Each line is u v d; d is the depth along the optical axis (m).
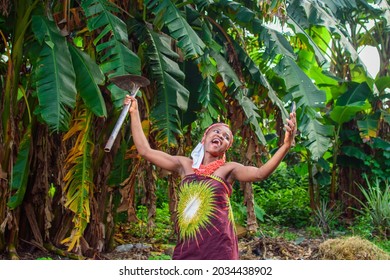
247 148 7.45
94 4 5.72
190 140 7.53
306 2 7.92
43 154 6.45
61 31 5.80
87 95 5.55
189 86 7.24
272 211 10.56
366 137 10.08
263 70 8.55
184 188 3.88
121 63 5.49
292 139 3.68
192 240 3.77
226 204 3.82
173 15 5.92
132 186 6.74
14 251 6.27
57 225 6.88
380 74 11.32
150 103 6.56
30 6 5.88
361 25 11.18
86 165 6.28
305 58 9.74
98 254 6.67
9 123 6.05
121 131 6.69
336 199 10.90
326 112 10.69
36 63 5.48
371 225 9.22
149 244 7.70
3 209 6.13
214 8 7.17
